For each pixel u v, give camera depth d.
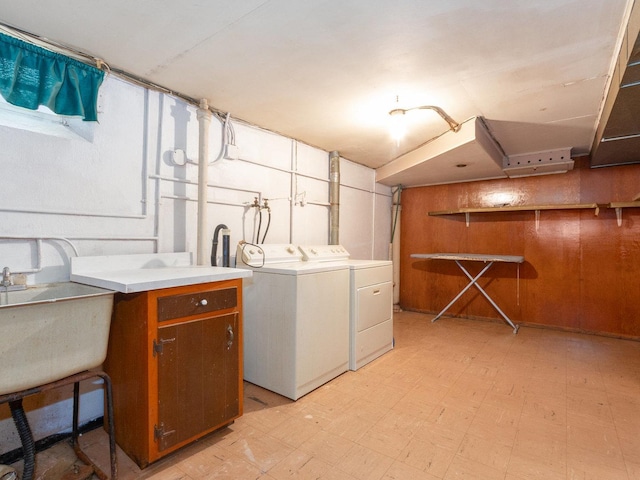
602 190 3.54
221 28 1.50
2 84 1.45
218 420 1.66
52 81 1.59
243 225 2.67
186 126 2.27
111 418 1.36
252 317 2.31
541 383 2.34
